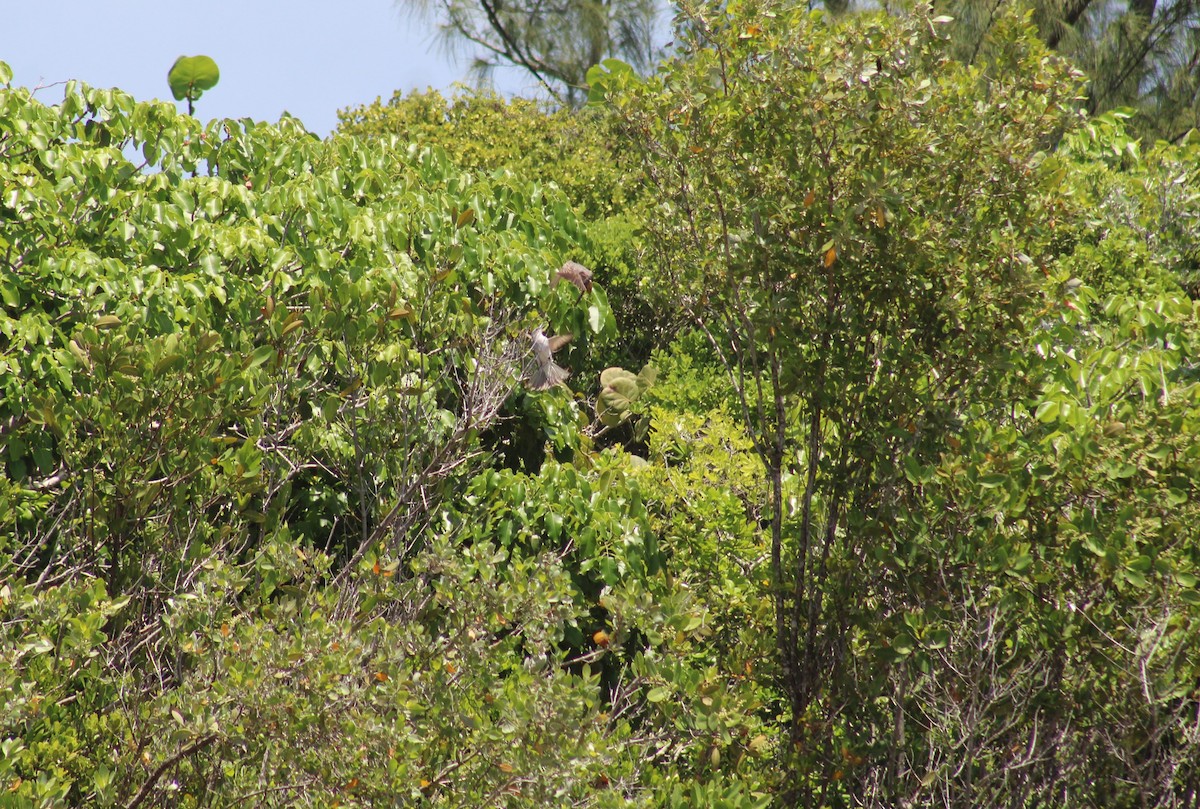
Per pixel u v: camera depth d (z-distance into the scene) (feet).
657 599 13.25
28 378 12.55
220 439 11.32
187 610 9.85
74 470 10.99
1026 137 11.57
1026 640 11.28
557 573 10.40
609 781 9.70
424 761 8.77
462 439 13.15
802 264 11.66
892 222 11.23
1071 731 11.14
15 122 13.91
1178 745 10.96
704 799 10.18
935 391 12.00
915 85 11.21
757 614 13.07
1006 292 11.27
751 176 11.80
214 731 8.31
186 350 11.16
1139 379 12.94
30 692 8.47
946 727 11.05
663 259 13.56
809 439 13.09
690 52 12.27
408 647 9.42
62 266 13.26
